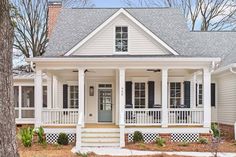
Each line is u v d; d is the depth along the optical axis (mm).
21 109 28000
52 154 15711
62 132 20375
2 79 8625
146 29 22125
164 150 17453
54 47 23047
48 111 20703
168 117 21188
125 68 20578
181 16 25281
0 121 8602
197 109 20641
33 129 20312
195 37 28062
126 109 20422
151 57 20234
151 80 24031
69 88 24844
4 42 8648
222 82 24578
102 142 19844
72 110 20656
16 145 8891
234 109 22297
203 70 20641
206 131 20422
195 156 15430
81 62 20484
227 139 21406
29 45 39531
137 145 18969
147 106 23922
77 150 17344
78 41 22641
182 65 20562
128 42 22281
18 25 38344
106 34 22297
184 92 23828
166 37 23578
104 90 24625
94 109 24531
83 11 25734
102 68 20625
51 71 23188
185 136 20438
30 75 29281
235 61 22281
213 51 26797
